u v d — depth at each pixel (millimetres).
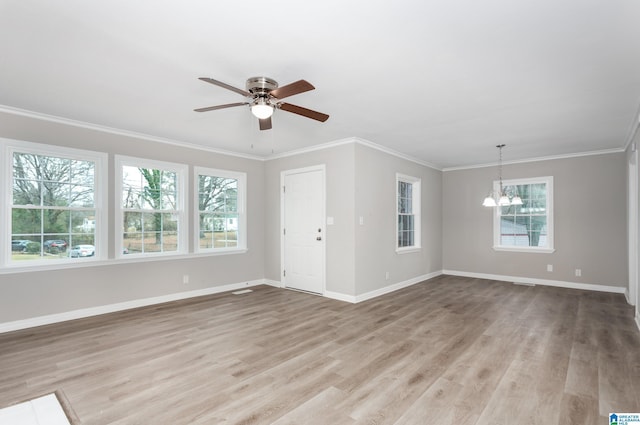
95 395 2281
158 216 4781
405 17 1930
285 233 5719
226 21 1975
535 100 3262
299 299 4922
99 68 2596
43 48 2293
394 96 3160
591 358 2881
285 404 2178
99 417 2033
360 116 3744
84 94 3125
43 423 1979
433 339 3332
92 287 4098
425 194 6566
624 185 5289
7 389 2361
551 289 5621
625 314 4188
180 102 3326
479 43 2219
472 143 5027
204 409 2119
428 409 2123
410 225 6281
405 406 2156
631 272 4621
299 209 5492
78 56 2406
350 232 4754
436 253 6949
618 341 3273
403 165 5875
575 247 5711
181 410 2109
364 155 4926
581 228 5656
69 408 2129
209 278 5277
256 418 2027
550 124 4051
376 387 2396
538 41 2191
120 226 4336
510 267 6371
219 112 3619
